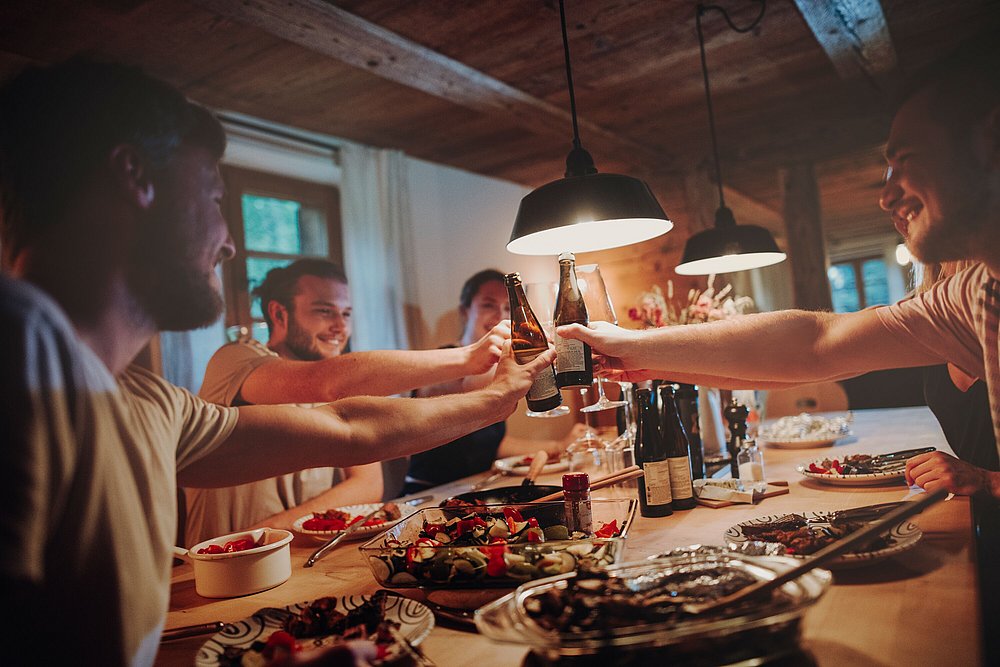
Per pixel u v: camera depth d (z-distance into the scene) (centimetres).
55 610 70
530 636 73
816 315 154
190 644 103
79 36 287
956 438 180
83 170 80
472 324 359
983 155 117
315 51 317
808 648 82
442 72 328
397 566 105
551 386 149
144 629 77
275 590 127
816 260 509
